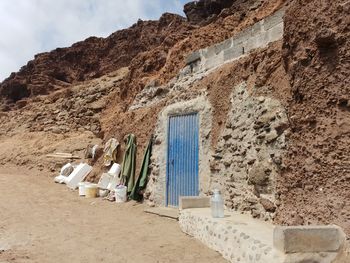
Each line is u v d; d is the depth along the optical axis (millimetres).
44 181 19234
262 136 8180
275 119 7824
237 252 6262
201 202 9430
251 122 8875
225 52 11531
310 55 6402
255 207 8047
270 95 8367
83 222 10266
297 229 5047
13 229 9305
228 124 9945
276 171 7520
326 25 6137
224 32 16422
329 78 6004
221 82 10852
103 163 16672
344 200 5395
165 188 12242
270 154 7770
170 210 11461
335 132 5773
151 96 15633
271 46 9023
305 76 6453
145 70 20578
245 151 8938
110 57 65125
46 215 11227
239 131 9352
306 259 4957
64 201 13875
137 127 15039
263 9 16109
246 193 8633
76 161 22484
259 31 10055
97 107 31188
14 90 62844
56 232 9023
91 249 7512
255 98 8883
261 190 7949
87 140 26172
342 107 5801
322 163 5871
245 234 6160
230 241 6609
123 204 13164
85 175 17391
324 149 5875
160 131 13164
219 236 7086
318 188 5875
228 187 9477
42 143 27797
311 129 6211
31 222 10188
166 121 12852
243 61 10094
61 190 16484
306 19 6613
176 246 7656
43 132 31625
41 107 36438
